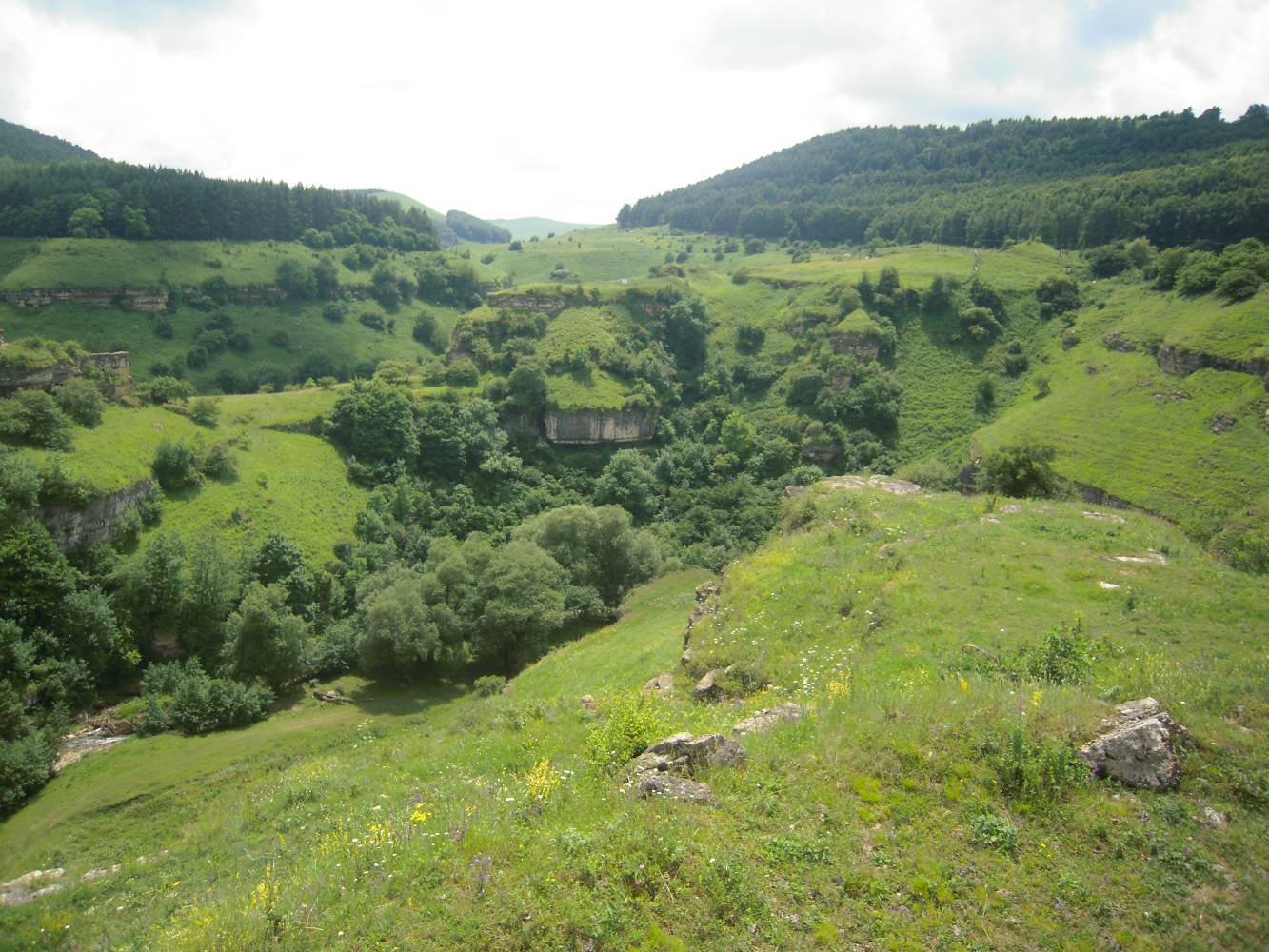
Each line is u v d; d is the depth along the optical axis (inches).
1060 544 981.8
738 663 858.1
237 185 6240.2
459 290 6879.9
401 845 454.6
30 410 2062.0
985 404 3843.5
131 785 1325.0
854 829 426.0
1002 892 375.6
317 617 2255.2
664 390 4320.9
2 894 928.3
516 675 1721.2
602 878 383.9
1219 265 3494.1
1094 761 456.8
